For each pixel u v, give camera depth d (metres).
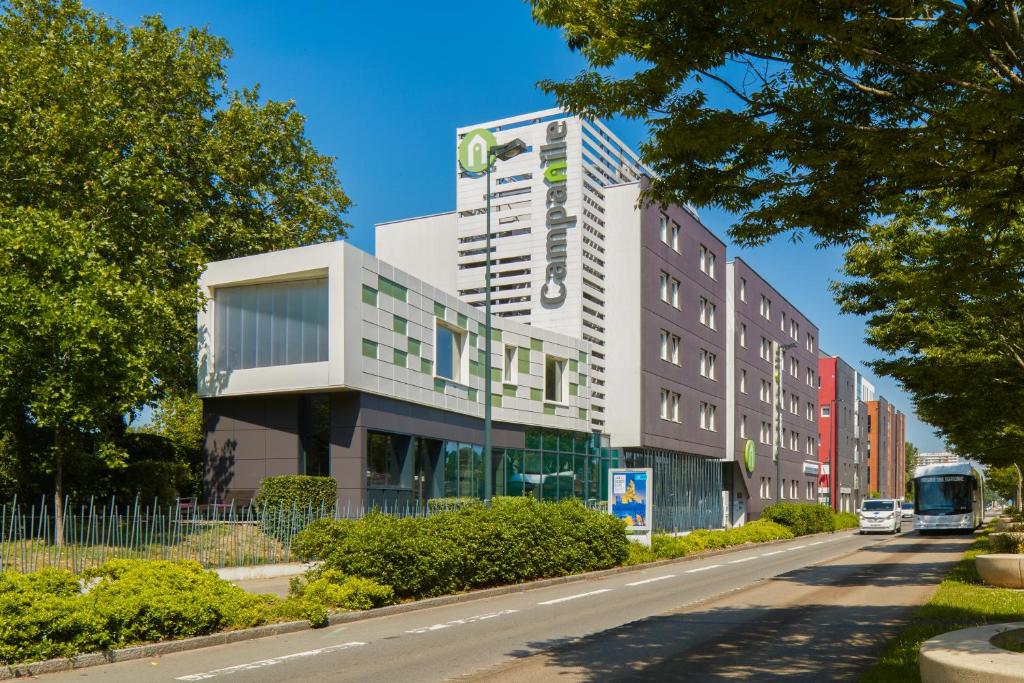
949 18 7.11
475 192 47.78
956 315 20.50
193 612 11.50
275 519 20.58
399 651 11.02
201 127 33.72
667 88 7.71
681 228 50.75
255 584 17.44
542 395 38.56
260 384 26.77
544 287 44.19
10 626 9.53
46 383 18.73
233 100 36.09
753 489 61.28
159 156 31.42
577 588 19.61
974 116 6.87
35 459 21.61
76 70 25.08
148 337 22.08
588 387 42.84
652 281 46.28
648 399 45.19
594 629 12.82
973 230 10.10
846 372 101.50
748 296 62.72
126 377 20.14
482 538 17.95
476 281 47.25
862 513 52.72
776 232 8.74
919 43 7.45
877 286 22.27
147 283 25.86
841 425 96.94
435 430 30.53
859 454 109.00
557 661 10.09
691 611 14.92
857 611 14.45
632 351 44.69
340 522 16.05
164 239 29.28
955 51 7.45
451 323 32.06
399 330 28.52
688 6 6.98
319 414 27.09
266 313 27.16
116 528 19.20
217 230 32.94
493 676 9.23
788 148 7.64
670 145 7.86
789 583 20.12
